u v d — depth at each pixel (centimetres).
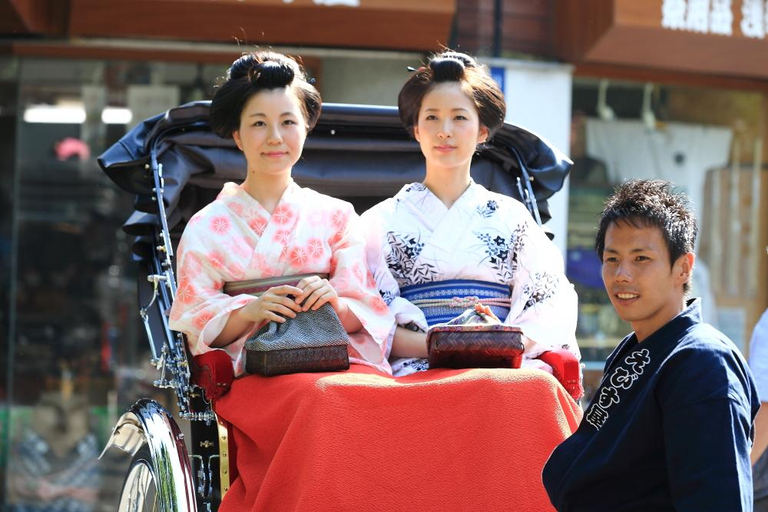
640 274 323
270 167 442
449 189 478
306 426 369
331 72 888
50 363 1011
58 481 992
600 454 321
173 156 505
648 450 313
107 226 1020
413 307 458
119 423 461
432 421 373
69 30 843
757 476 468
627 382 322
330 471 361
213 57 909
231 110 446
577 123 975
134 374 1028
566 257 978
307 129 464
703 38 877
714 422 296
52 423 1005
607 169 984
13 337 998
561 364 426
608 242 331
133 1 801
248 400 403
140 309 496
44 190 996
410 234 472
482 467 369
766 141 1023
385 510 362
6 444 988
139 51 895
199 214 450
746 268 1037
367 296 447
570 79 917
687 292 335
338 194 534
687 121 1000
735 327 1037
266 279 443
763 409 456
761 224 1032
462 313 456
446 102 464
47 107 965
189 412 435
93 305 1022
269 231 443
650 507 313
